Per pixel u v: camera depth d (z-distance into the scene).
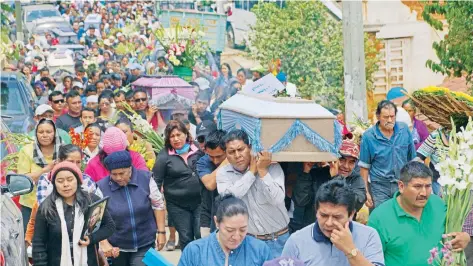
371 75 28.78
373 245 7.43
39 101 24.61
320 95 28.95
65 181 9.20
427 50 29.33
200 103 20.73
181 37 20.83
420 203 7.97
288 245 7.44
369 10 29.33
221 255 7.55
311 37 29.02
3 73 20.61
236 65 33.41
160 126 17.97
